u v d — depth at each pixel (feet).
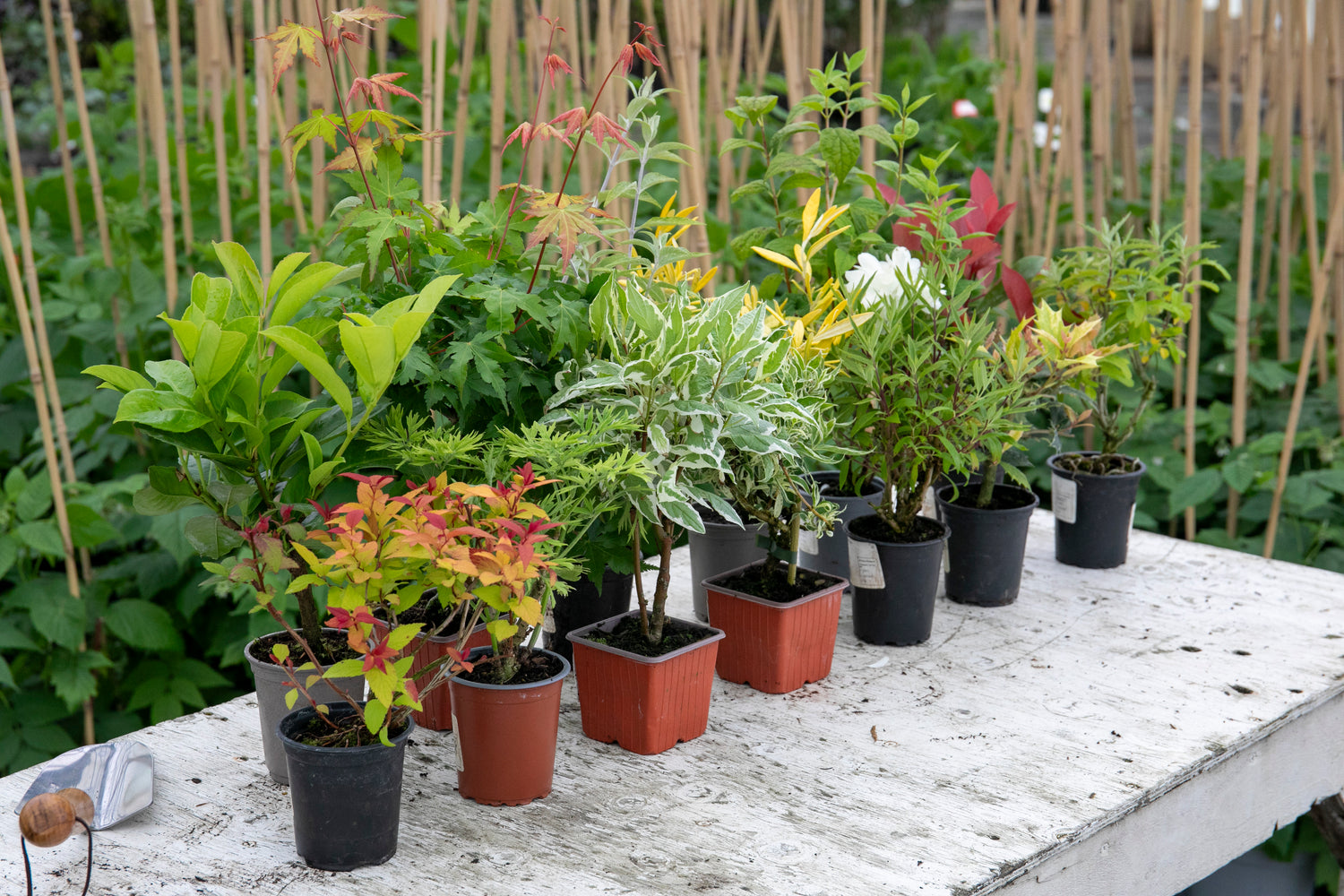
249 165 7.89
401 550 2.67
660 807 3.26
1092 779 3.41
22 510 6.01
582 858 2.99
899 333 4.07
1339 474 6.59
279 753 3.39
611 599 4.27
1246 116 6.81
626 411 3.39
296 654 3.42
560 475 3.25
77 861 3.00
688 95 6.00
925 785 3.38
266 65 5.89
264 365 3.16
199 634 6.82
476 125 8.84
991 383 4.33
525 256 3.88
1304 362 6.46
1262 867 6.41
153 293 6.72
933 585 4.46
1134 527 7.07
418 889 2.86
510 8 5.83
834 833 3.11
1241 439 7.18
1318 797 4.22
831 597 4.10
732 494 3.84
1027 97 7.50
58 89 6.92
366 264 3.70
